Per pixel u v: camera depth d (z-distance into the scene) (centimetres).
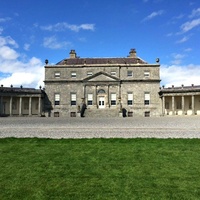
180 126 2388
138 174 888
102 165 993
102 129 2100
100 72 5875
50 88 5975
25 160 1068
